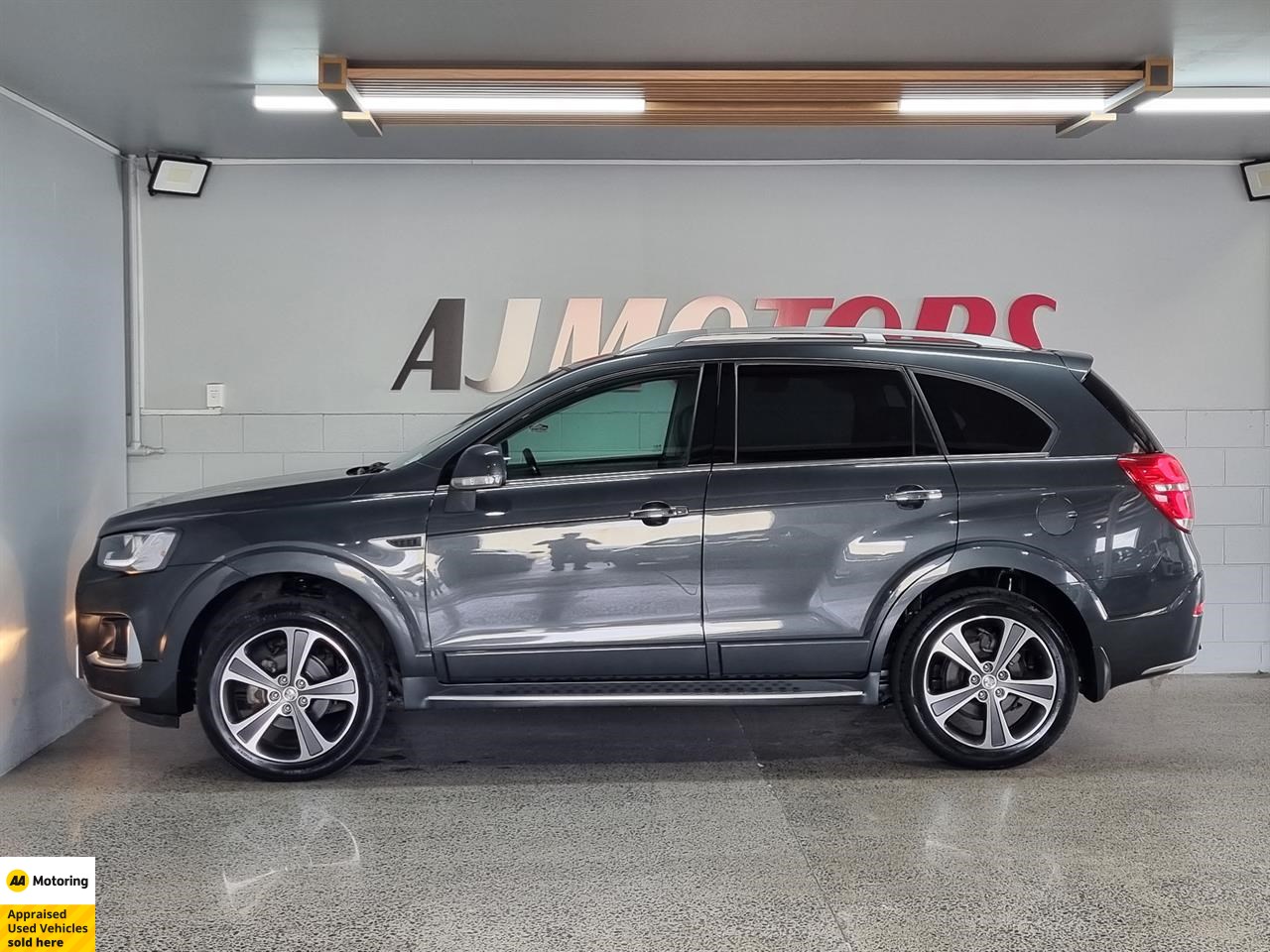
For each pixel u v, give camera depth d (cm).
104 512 662
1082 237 729
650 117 587
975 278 727
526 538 493
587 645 493
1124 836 424
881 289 726
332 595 517
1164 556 500
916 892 373
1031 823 439
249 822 448
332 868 399
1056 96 552
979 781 493
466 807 464
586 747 557
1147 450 511
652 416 508
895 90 540
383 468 535
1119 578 497
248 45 497
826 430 505
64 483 606
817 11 458
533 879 388
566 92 544
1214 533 733
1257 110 596
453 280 716
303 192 710
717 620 494
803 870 394
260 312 711
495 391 718
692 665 498
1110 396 516
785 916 356
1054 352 522
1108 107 562
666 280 721
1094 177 726
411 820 449
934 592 517
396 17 463
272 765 495
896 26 476
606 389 509
